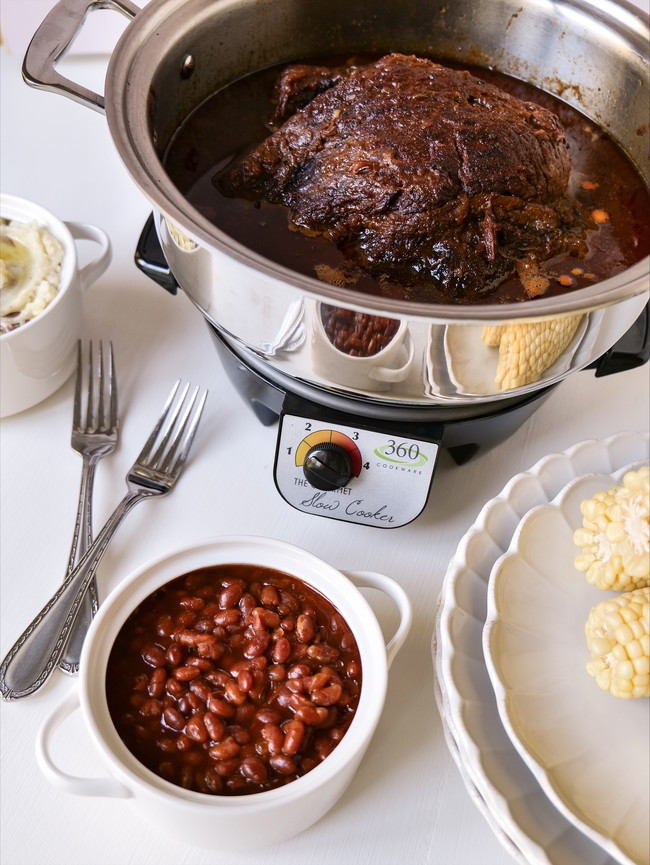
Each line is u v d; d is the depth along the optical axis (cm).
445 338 46
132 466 62
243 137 62
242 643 52
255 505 61
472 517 62
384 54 67
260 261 46
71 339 63
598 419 67
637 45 60
